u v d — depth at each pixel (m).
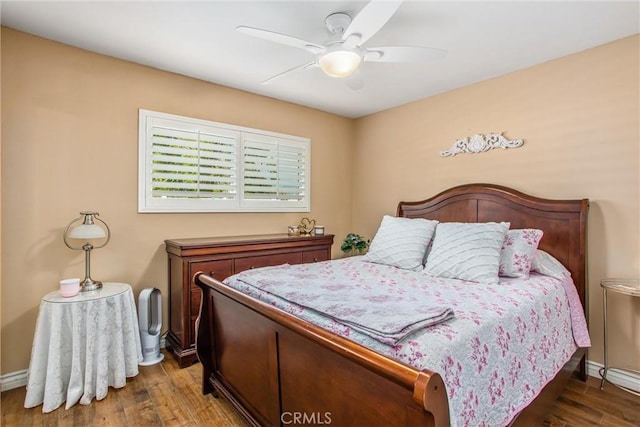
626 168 2.26
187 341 2.54
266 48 2.43
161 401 2.06
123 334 2.29
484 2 1.84
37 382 1.99
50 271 2.34
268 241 3.01
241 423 1.85
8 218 2.19
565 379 1.99
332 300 1.58
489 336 1.34
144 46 2.40
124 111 2.64
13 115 2.19
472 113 3.10
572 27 2.11
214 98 3.12
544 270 2.31
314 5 1.88
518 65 2.69
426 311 1.37
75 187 2.44
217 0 1.85
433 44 2.32
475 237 2.31
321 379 1.27
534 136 2.70
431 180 3.45
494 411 1.27
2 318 2.17
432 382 0.85
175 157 2.91
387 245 2.75
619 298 2.31
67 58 2.39
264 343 1.60
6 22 2.10
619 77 2.28
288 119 3.68
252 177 3.40
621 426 1.86
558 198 2.57
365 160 4.16
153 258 2.81
